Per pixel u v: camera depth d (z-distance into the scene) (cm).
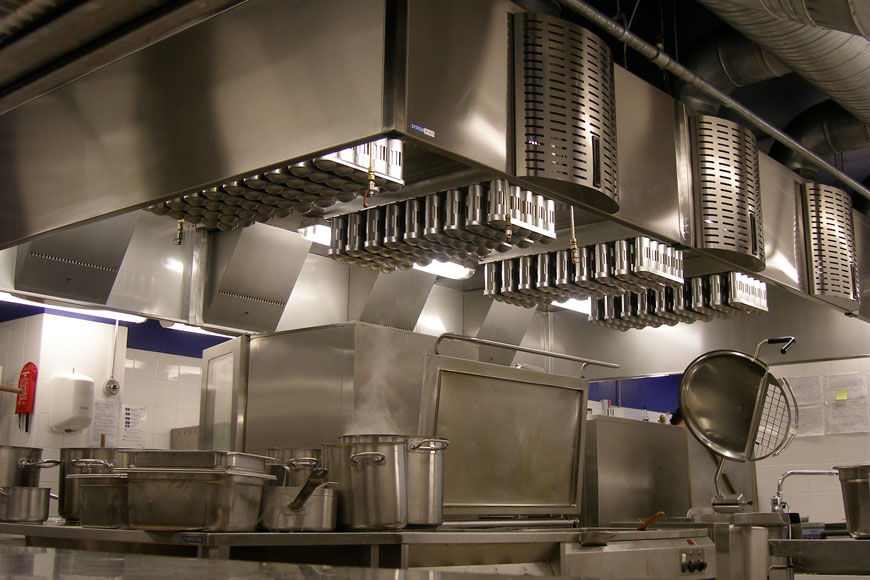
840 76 338
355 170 256
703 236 358
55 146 287
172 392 542
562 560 304
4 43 207
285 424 371
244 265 445
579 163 282
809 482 581
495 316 586
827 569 345
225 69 247
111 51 205
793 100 488
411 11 234
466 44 256
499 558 285
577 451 394
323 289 504
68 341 491
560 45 285
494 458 354
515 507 360
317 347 365
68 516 315
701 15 417
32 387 472
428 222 310
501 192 300
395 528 266
